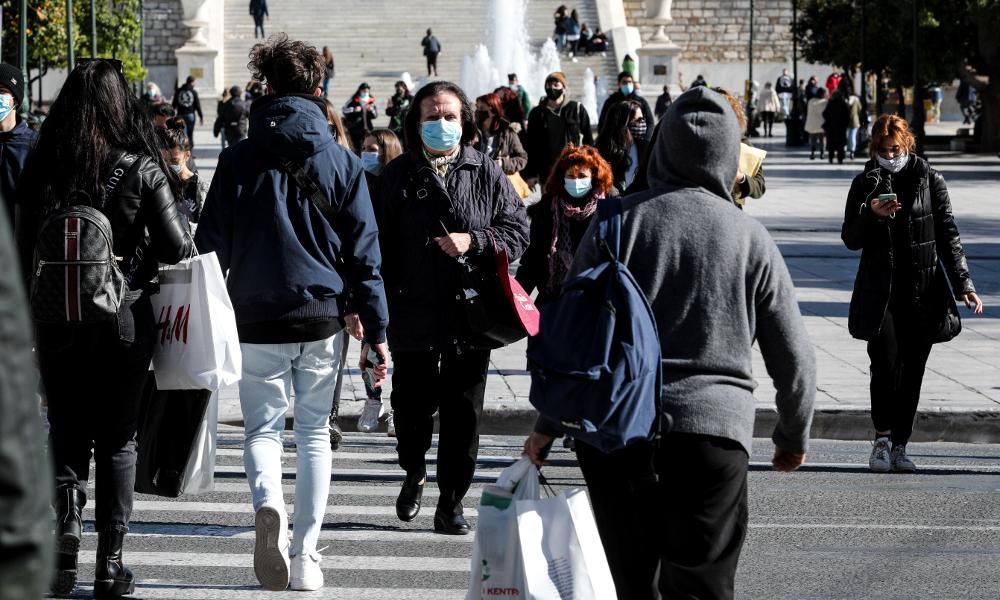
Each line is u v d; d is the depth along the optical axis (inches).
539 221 350.6
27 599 78.7
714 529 174.7
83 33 1831.9
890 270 350.9
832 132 1755.7
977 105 2608.3
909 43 1849.2
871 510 328.2
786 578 269.3
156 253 240.8
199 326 241.0
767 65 3120.1
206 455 248.5
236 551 285.1
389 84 2288.4
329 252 250.1
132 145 242.2
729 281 177.6
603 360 167.3
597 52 2388.0
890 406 367.2
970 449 409.4
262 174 246.2
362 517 315.0
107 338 235.9
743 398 177.0
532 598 175.9
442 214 290.4
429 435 304.5
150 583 259.1
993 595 259.4
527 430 433.1
